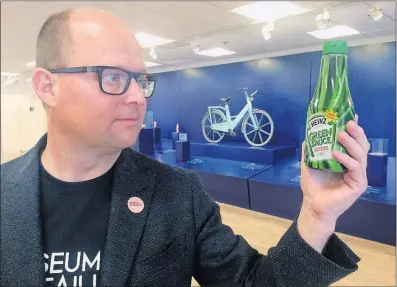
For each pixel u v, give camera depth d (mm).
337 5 4332
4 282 737
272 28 4645
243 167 6582
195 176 948
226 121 8117
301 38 6320
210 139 8758
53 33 734
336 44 664
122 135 735
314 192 695
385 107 6352
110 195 837
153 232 805
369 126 6562
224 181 5945
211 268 847
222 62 8523
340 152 641
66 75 711
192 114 9195
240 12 4629
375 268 3432
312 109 687
